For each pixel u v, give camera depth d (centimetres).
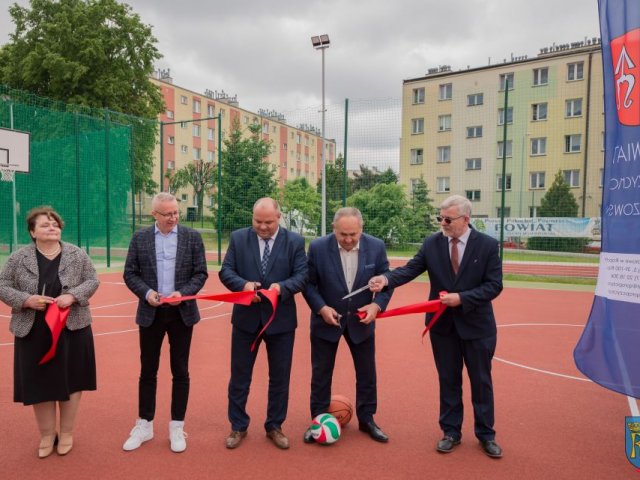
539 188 2875
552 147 2894
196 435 380
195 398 458
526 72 2970
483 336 353
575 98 2841
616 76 407
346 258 374
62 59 2386
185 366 360
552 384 511
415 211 1476
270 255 368
